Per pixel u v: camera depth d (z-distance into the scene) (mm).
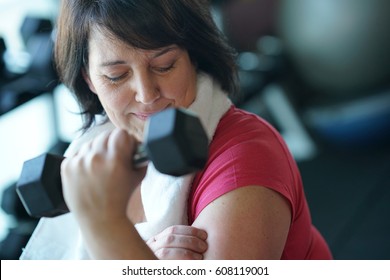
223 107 1178
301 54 3533
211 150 1099
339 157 3574
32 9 3246
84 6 1084
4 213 2412
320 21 3398
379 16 3303
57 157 887
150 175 1168
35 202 862
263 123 1168
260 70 3459
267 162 1044
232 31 3641
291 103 3650
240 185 1006
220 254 980
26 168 871
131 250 849
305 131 3646
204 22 1132
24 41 2537
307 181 3365
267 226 996
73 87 1272
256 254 982
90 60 1132
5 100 2395
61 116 2930
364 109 3502
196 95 1157
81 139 1352
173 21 1045
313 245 1299
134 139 825
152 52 1045
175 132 765
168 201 1122
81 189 812
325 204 3137
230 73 1223
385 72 3414
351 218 2996
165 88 1082
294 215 1095
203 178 1075
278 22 3582
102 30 1044
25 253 1360
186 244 1002
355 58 3402
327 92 3592
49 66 2404
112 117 1146
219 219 999
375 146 3600
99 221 827
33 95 2475
